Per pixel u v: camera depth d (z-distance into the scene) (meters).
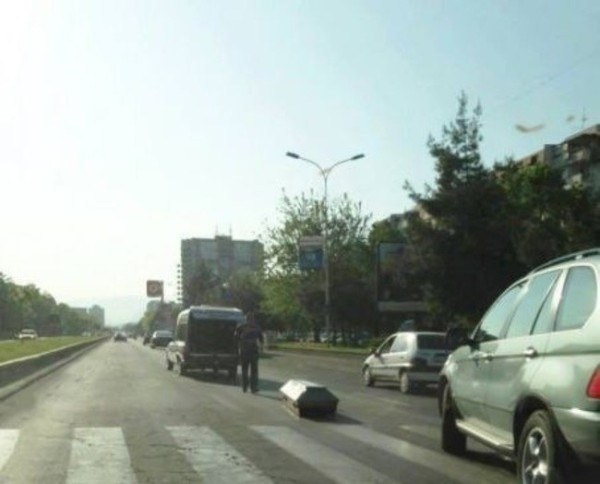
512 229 31.12
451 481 9.14
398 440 12.39
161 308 153.62
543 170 33.22
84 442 12.15
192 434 13.05
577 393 6.61
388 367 24.09
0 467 10.02
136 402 18.94
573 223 30.53
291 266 71.19
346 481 9.12
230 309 31.50
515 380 8.00
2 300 153.88
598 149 35.47
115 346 95.12
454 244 32.28
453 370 10.54
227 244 176.88
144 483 9.02
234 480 9.19
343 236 70.25
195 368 30.70
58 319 169.38
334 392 22.95
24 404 18.36
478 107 33.06
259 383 26.64
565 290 7.64
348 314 67.19
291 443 12.05
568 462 6.78
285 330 89.25
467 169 32.88
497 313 9.45
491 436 8.89
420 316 48.16
